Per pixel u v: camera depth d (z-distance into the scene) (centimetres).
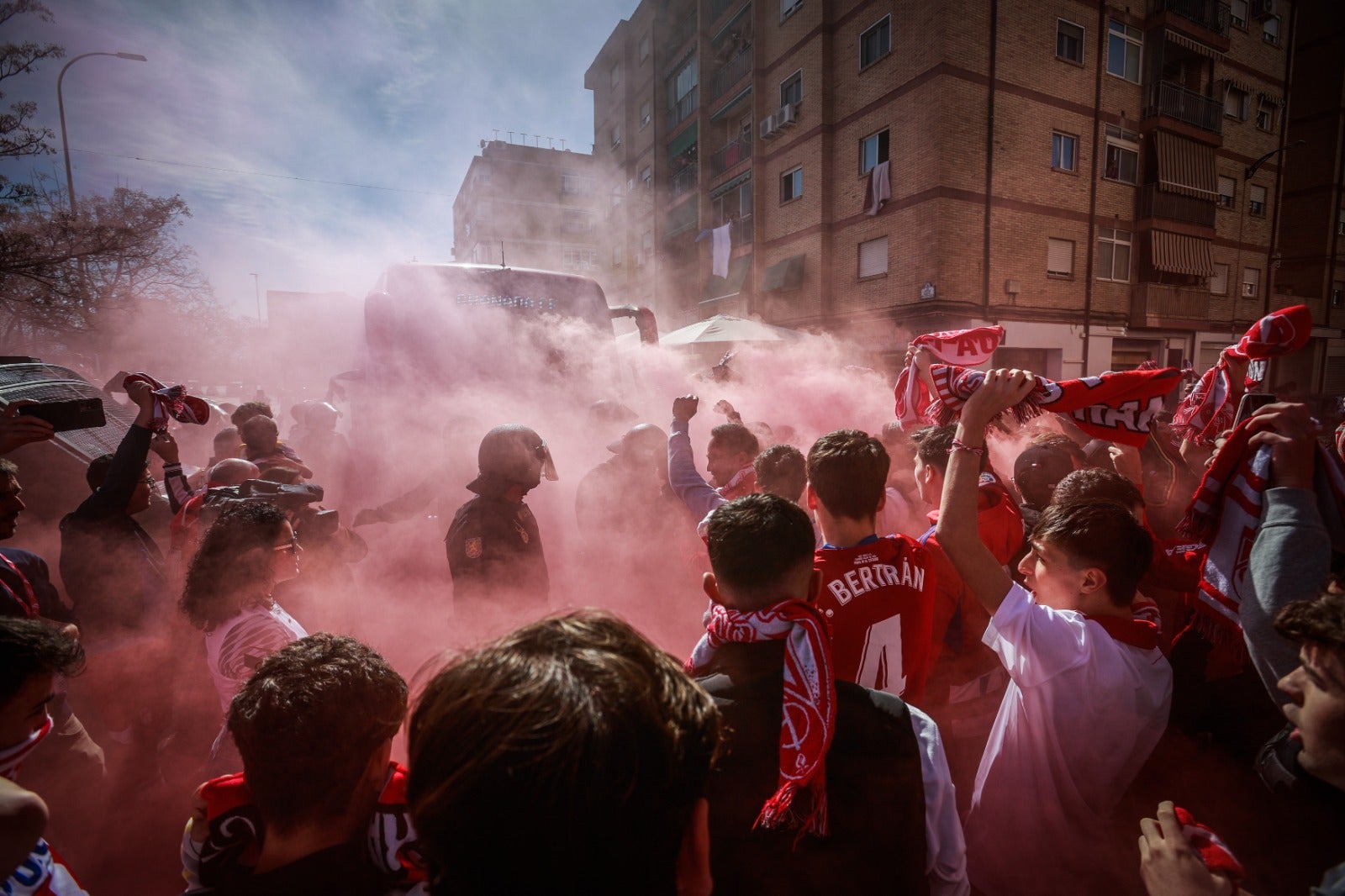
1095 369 1440
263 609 171
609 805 60
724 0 1931
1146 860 95
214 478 251
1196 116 1519
